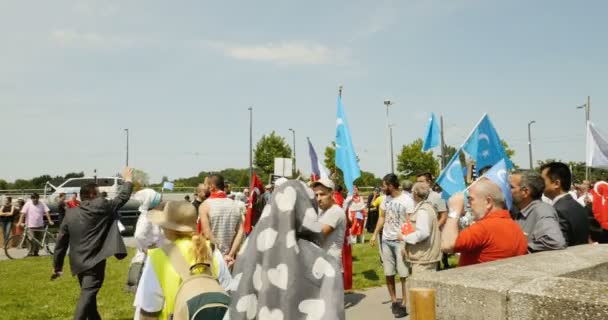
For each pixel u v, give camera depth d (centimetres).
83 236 575
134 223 2053
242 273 211
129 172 616
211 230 620
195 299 272
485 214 361
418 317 220
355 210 1619
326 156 4188
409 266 679
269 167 4981
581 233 443
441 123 2044
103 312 740
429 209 618
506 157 695
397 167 4366
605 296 201
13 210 1736
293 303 203
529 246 389
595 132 849
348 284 700
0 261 1377
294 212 216
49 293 901
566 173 463
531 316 211
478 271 264
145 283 298
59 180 2684
